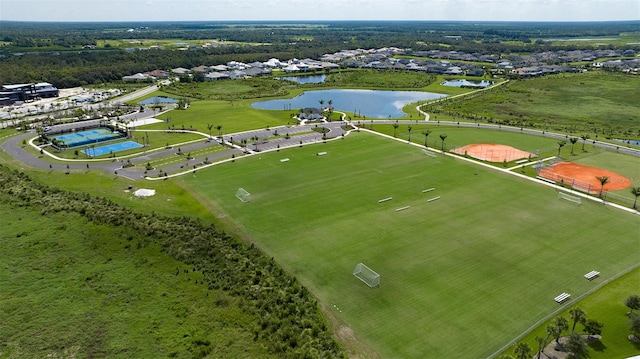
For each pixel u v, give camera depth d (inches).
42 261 3011.8
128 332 2370.8
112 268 2940.5
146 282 2797.7
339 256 3068.4
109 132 6378.0
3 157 5191.9
